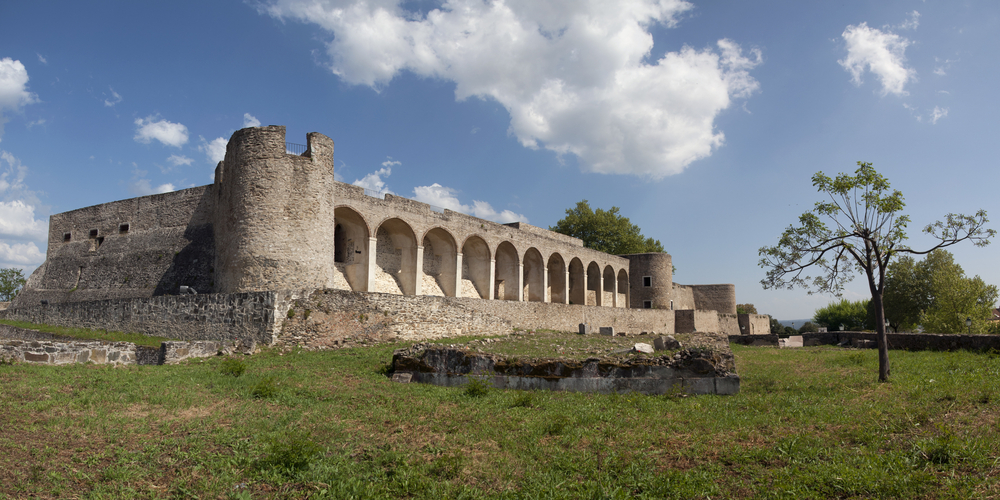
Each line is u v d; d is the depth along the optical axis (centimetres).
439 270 3897
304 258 2455
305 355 1742
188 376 1293
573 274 5281
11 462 666
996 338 1845
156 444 759
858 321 8250
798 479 600
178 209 3281
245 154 2467
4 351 1331
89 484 621
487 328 2717
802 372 1497
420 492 614
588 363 1227
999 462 616
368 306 2103
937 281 4972
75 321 2652
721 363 1178
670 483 610
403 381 1344
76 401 968
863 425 801
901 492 556
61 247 3912
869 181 1318
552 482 627
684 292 6850
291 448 695
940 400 961
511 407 1037
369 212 3145
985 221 1273
